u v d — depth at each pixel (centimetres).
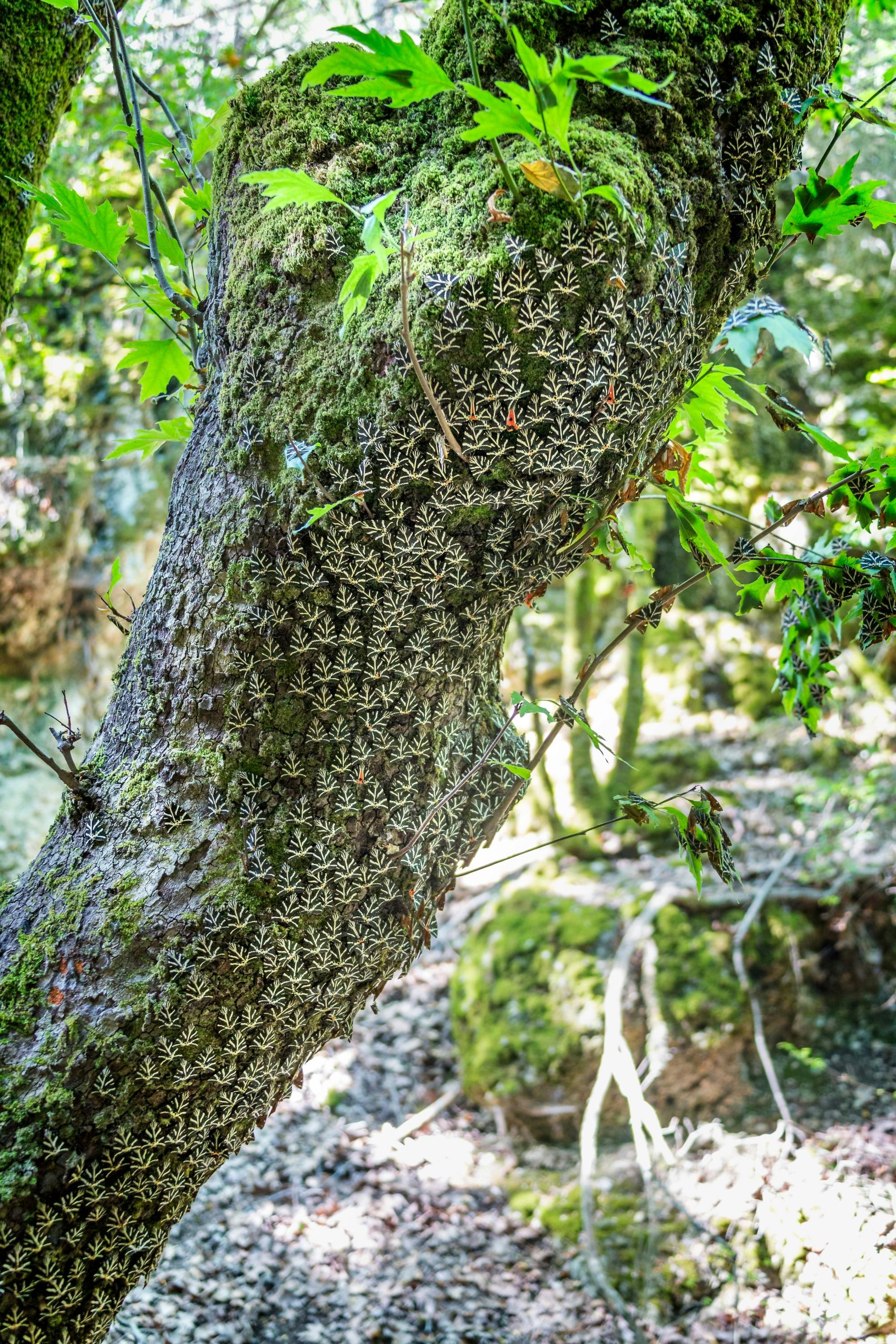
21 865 585
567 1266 402
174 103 420
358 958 168
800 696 211
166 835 163
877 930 536
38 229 496
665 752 692
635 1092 449
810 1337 360
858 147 602
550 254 149
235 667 161
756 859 582
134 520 655
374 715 164
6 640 624
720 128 158
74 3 176
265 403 159
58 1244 156
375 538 157
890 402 759
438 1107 492
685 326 161
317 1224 411
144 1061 158
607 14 155
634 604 811
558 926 537
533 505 161
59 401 645
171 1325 335
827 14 162
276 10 446
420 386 152
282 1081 170
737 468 757
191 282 188
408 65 141
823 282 832
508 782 179
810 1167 427
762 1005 516
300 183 148
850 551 189
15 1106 155
